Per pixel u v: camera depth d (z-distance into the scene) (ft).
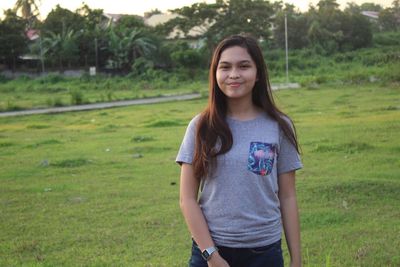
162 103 91.35
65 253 19.15
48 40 153.07
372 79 112.78
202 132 9.07
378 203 23.38
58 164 35.70
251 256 8.91
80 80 143.13
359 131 44.55
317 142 39.99
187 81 141.59
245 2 168.76
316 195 24.77
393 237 19.20
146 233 20.90
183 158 9.21
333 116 57.67
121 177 31.24
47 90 129.80
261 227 8.89
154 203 25.22
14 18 161.17
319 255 17.74
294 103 76.23
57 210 24.75
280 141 9.29
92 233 21.21
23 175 32.96
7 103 92.73
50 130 60.08
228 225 8.85
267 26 174.29
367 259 17.26
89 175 32.27
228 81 9.14
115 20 196.95
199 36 171.73
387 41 196.34
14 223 22.95
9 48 150.71
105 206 25.03
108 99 100.94
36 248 19.77
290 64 161.58
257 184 8.83
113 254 18.83
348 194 24.64
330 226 20.74
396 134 41.96
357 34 185.26
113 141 47.44
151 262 17.83
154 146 42.55
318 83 113.19
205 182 9.07
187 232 20.83
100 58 156.35
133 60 153.69
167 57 154.51
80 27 163.32
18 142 49.42
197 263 9.12
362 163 31.83
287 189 9.48
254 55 9.28
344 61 167.73
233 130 9.09
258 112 9.39
